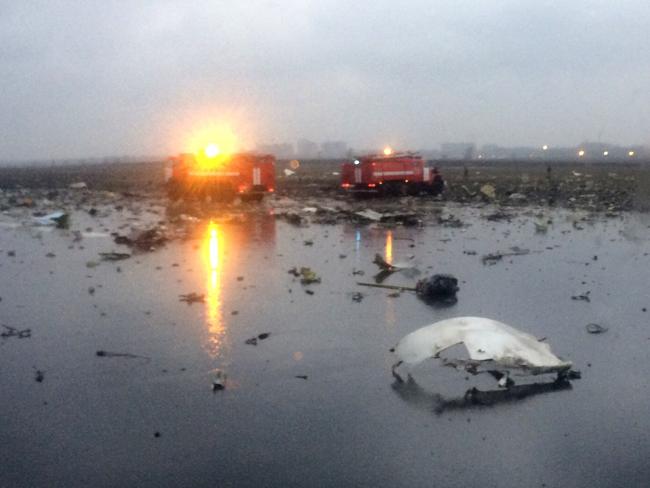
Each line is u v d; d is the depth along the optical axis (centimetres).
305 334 1062
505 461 642
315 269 1622
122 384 848
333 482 603
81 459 651
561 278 1513
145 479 612
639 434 699
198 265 1681
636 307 1246
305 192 4456
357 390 826
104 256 1806
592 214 2980
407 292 1371
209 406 777
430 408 771
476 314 1185
